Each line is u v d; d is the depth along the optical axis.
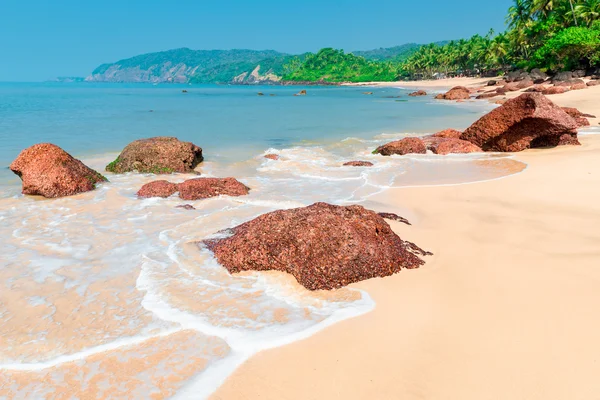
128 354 4.50
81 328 5.01
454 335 4.62
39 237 8.08
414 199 10.13
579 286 5.49
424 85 122.88
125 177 13.73
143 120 32.75
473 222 8.19
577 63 63.12
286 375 4.09
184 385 4.00
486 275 5.96
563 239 7.07
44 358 4.48
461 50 128.12
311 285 5.77
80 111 42.75
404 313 5.11
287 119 33.59
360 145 20.03
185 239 7.77
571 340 4.41
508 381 3.90
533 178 11.46
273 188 11.95
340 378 4.03
